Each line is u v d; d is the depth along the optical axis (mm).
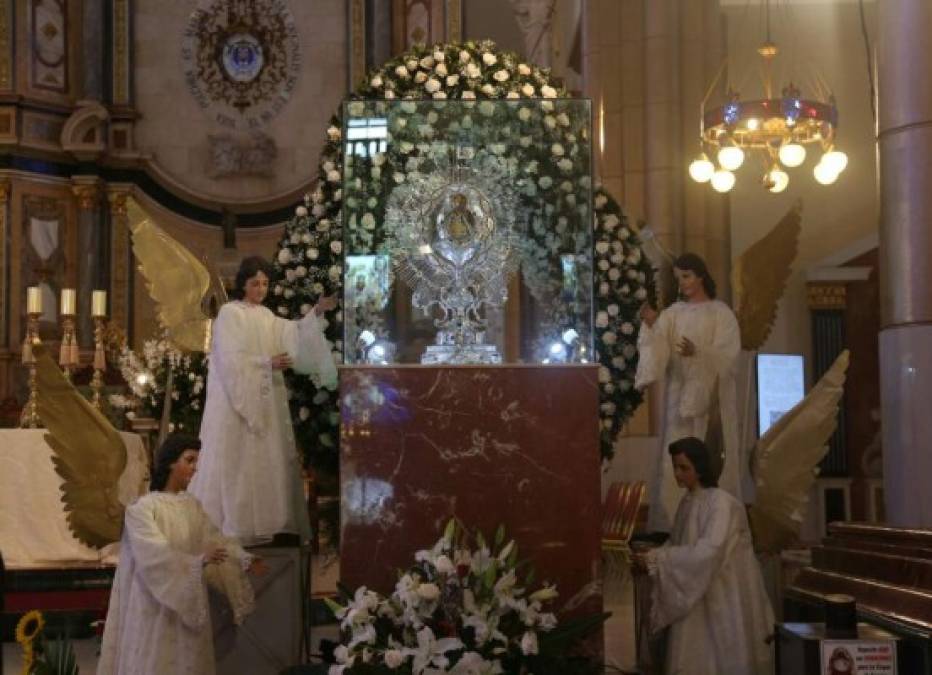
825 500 13664
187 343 7363
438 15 21078
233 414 6441
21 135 20312
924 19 6625
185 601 5527
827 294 13711
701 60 11398
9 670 7461
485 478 5668
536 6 18125
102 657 5762
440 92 7723
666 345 7145
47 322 20266
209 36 21531
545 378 5727
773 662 6051
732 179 10633
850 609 4922
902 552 5496
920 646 4672
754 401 13609
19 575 8859
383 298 5840
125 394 13172
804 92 13648
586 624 5070
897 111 6711
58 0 21031
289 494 6602
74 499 6641
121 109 21125
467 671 4555
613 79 11648
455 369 5715
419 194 5891
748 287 7844
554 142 5891
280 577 6453
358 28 21453
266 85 21484
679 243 11258
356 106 5918
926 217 6594
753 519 7121
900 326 6656
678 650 6031
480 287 5832
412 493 5656
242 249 21062
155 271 7398
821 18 13719
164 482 5898
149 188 21078
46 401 6594
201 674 5668
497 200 5883
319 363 6656
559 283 5844
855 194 13711
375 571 5617
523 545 5633
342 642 5027
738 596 6004
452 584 4750
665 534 6957
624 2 11539
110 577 9000
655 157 11281
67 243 20625
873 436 13711
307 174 21297
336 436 7234
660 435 7328
